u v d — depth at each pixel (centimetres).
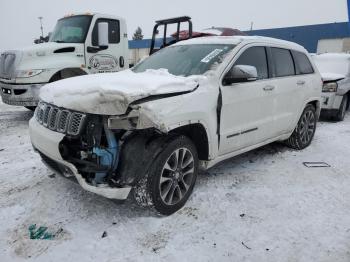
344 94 810
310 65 540
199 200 349
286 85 459
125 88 279
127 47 862
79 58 753
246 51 399
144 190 294
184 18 697
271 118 440
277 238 287
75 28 777
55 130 302
